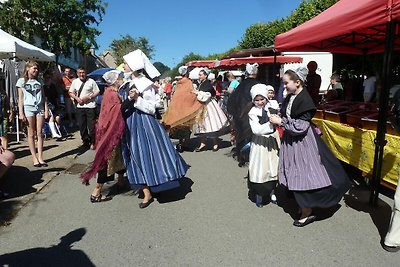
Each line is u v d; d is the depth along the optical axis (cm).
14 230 404
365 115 559
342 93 1078
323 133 650
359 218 427
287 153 406
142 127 459
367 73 1221
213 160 725
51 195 516
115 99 450
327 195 390
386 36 421
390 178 473
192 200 492
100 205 477
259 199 463
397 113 377
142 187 460
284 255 343
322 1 1531
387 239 349
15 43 828
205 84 786
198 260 336
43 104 659
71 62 2866
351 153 560
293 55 1471
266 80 1053
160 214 445
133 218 434
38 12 1602
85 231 400
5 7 1625
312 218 410
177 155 473
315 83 709
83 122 817
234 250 354
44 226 413
